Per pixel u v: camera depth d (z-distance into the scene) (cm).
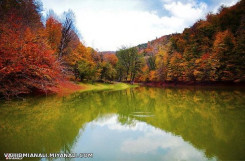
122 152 539
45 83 1736
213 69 3678
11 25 1491
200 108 1224
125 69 6388
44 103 1395
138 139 655
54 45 2583
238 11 4269
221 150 533
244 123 813
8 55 1258
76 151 549
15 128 766
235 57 3306
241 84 3316
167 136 682
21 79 1472
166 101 1659
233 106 1237
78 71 3622
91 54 4728
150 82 7381
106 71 4941
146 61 8456
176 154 516
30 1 2228
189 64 4722
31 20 2098
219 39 3659
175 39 6531
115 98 1998
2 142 609
